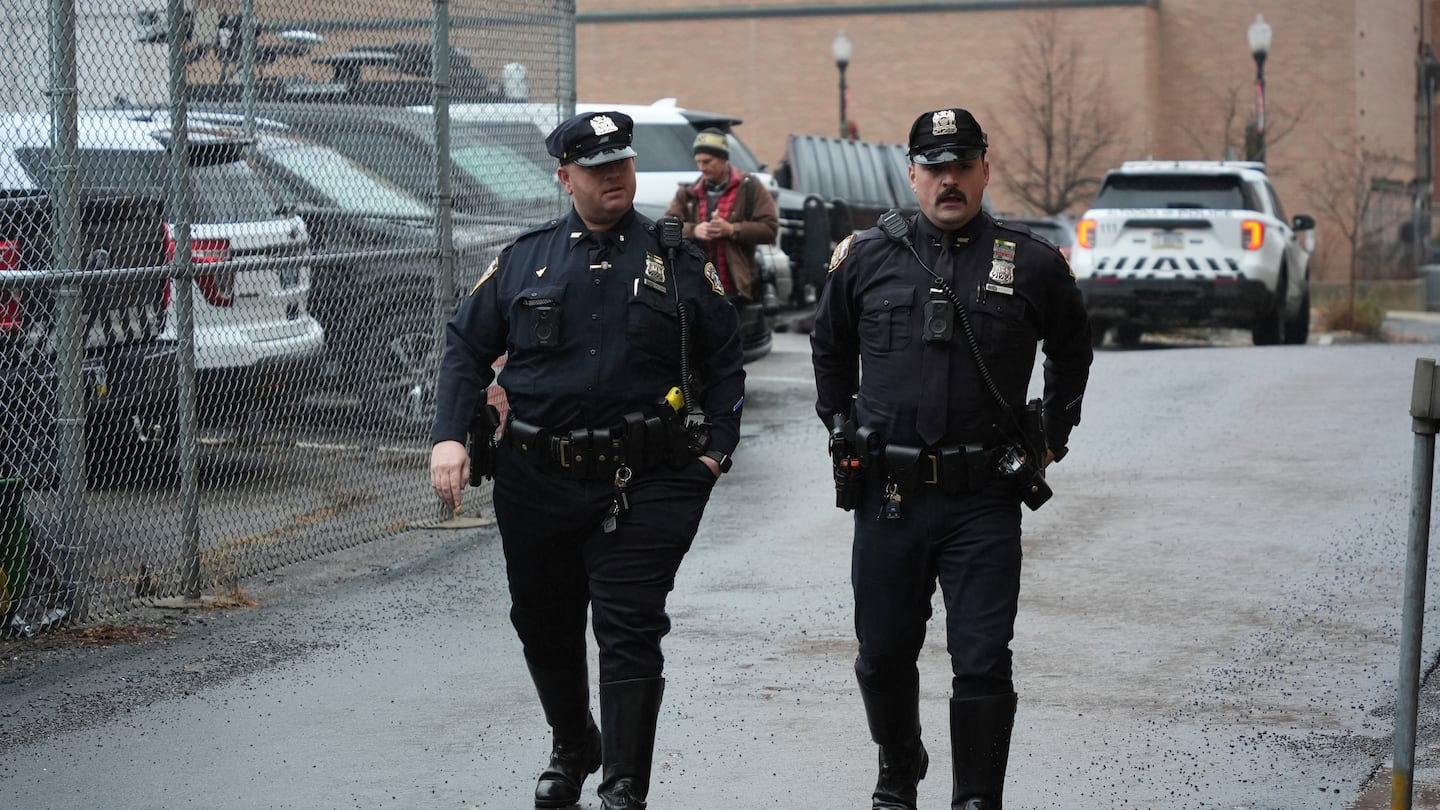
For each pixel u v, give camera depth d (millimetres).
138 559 8070
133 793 5289
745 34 47062
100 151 8461
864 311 4711
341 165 10062
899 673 4801
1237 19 45281
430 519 9453
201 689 6395
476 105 10336
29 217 7441
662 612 4914
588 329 4883
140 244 8430
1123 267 18703
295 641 7062
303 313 9539
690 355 5027
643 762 4809
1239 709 6008
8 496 6980
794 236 20094
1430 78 54469
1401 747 4477
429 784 5375
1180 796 5160
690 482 4938
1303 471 10391
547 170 11297
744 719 5988
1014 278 4602
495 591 7938
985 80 45375
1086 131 44375
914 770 4930
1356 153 44312
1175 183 18984
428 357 10117
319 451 9703
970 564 4602
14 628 7043
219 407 9000
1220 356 16766
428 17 9867
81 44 8375
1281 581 7801
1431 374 4363
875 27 46188
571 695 5223
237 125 9492
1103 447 11383
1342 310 27125
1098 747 5629
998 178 45188
